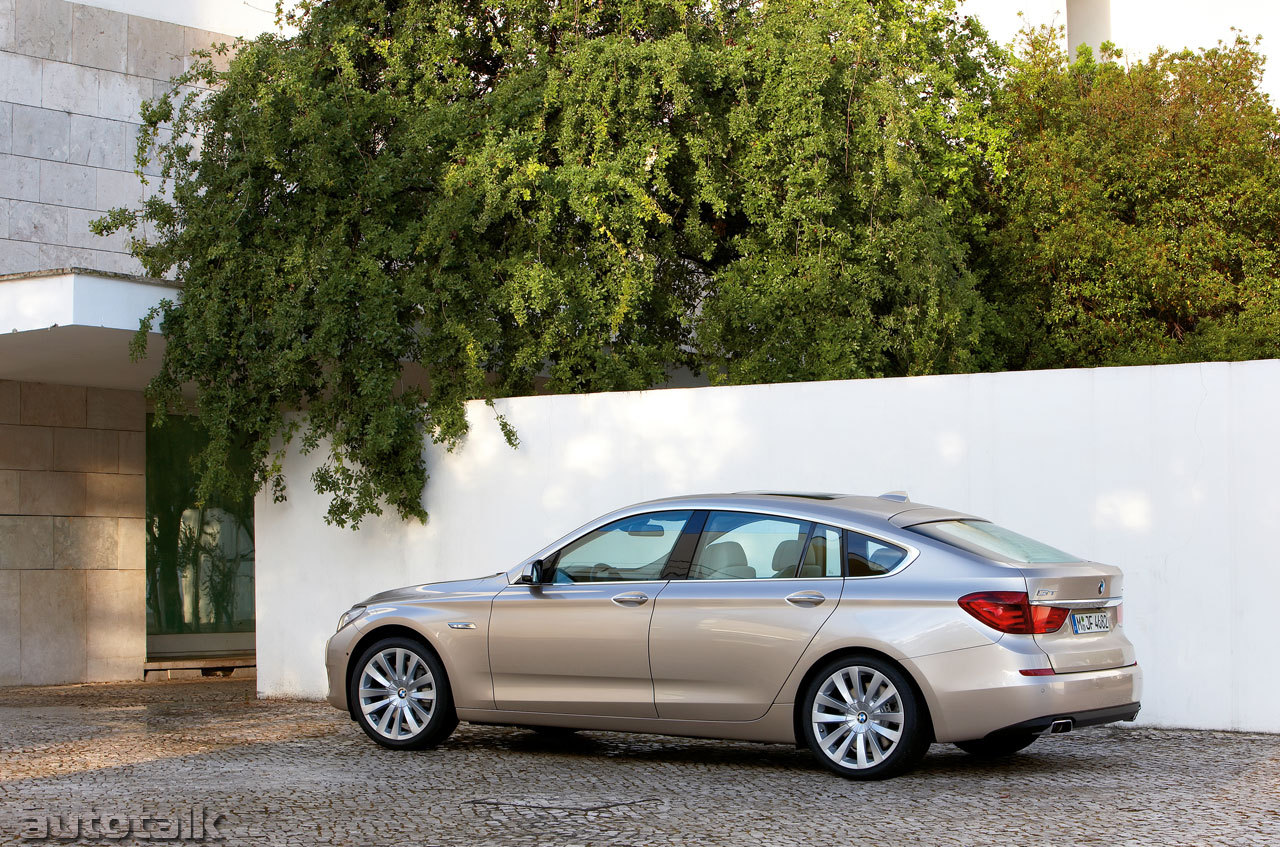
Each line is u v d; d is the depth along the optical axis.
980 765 7.81
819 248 12.66
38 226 16.34
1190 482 9.58
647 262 12.67
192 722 10.60
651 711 7.71
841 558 7.43
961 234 15.75
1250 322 14.80
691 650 7.58
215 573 18.08
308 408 12.52
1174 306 15.76
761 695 7.40
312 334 12.06
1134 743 8.78
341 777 7.52
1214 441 9.53
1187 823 6.06
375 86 13.99
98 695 14.04
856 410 10.55
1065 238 15.30
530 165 12.38
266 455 12.75
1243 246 15.51
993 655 6.89
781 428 10.80
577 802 6.70
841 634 7.20
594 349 12.70
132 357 12.14
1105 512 9.79
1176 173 15.68
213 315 12.02
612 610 7.85
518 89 13.24
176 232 13.01
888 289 13.07
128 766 8.02
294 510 12.67
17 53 16.31
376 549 12.27
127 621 16.66
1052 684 6.86
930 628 7.02
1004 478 10.07
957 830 5.93
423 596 8.62
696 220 13.34
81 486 16.33
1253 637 9.36
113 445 16.69
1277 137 16.25
